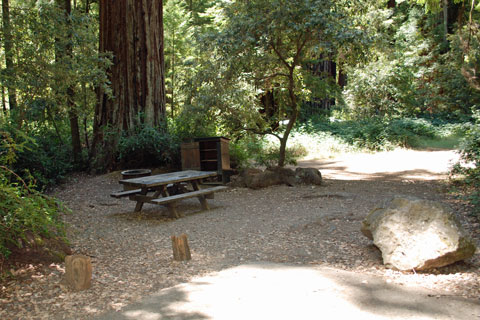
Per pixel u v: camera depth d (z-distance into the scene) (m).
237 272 4.07
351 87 22.05
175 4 25.39
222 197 8.97
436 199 7.66
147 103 12.77
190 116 11.05
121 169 12.22
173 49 24.52
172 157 12.07
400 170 12.16
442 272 3.94
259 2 9.49
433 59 26.39
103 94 12.59
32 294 3.57
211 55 10.20
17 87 8.98
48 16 9.00
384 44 10.28
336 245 5.02
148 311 3.19
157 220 6.84
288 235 5.54
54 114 11.39
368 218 4.74
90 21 10.17
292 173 10.27
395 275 3.92
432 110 24.34
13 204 4.00
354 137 18.36
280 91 13.01
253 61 10.09
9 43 8.85
